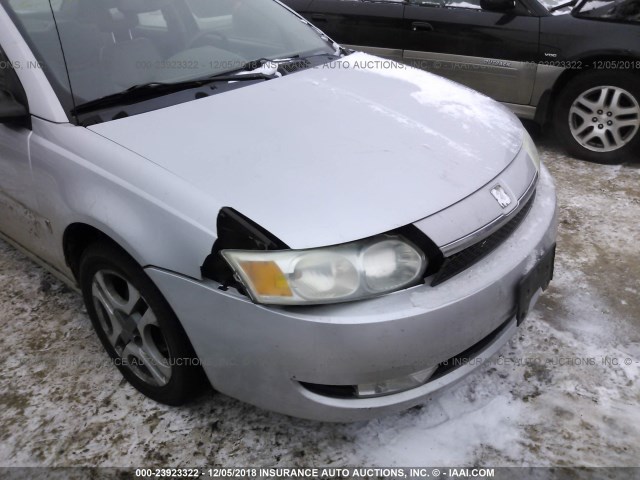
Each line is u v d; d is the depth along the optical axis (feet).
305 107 6.62
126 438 6.15
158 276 5.35
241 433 6.15
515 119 7.47
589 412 6.20
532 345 7.16
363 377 5.04
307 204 5.09
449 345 5.19
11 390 6.85
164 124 6.17
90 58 6.88
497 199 5.66
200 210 5.10
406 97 7.13
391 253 4.99
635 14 11.28
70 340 7.63
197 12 8.23
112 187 5.65
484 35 12.59
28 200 6.93
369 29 13.83
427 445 5.90
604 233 9.57
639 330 7.38
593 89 11.82
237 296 4.99
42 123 6.41
